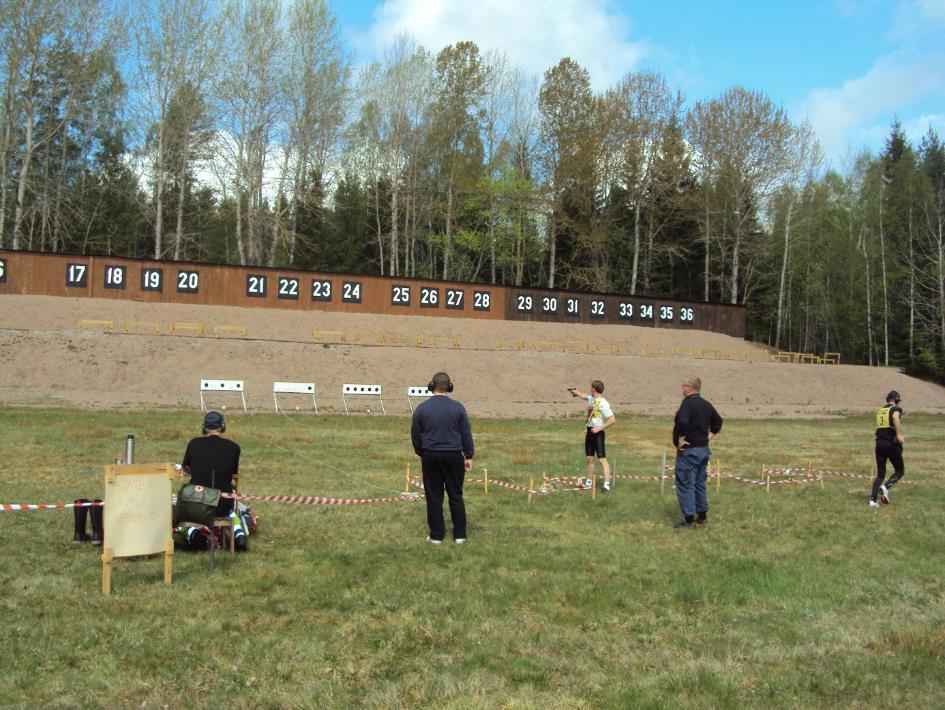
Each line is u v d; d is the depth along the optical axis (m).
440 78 60.00
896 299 62.41
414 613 6.51
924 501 13.30
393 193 57.00
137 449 16.80
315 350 37.59
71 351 33.22
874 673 5.41
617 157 61.59
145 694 4.84
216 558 8.09
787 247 62.03
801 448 23.25
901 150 73.81
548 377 40.03
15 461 14.33
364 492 12.64
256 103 49.69
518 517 10.91
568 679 5.22
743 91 61.22
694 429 10.58
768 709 4.79
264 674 5.19
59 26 43.47
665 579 7.80
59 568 7.55
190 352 35.03
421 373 37.66
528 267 68.62
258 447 18.36
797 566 8.45
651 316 57.03
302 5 51.44
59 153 55.31
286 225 57.94
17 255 40.91
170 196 56.31
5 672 5.07
